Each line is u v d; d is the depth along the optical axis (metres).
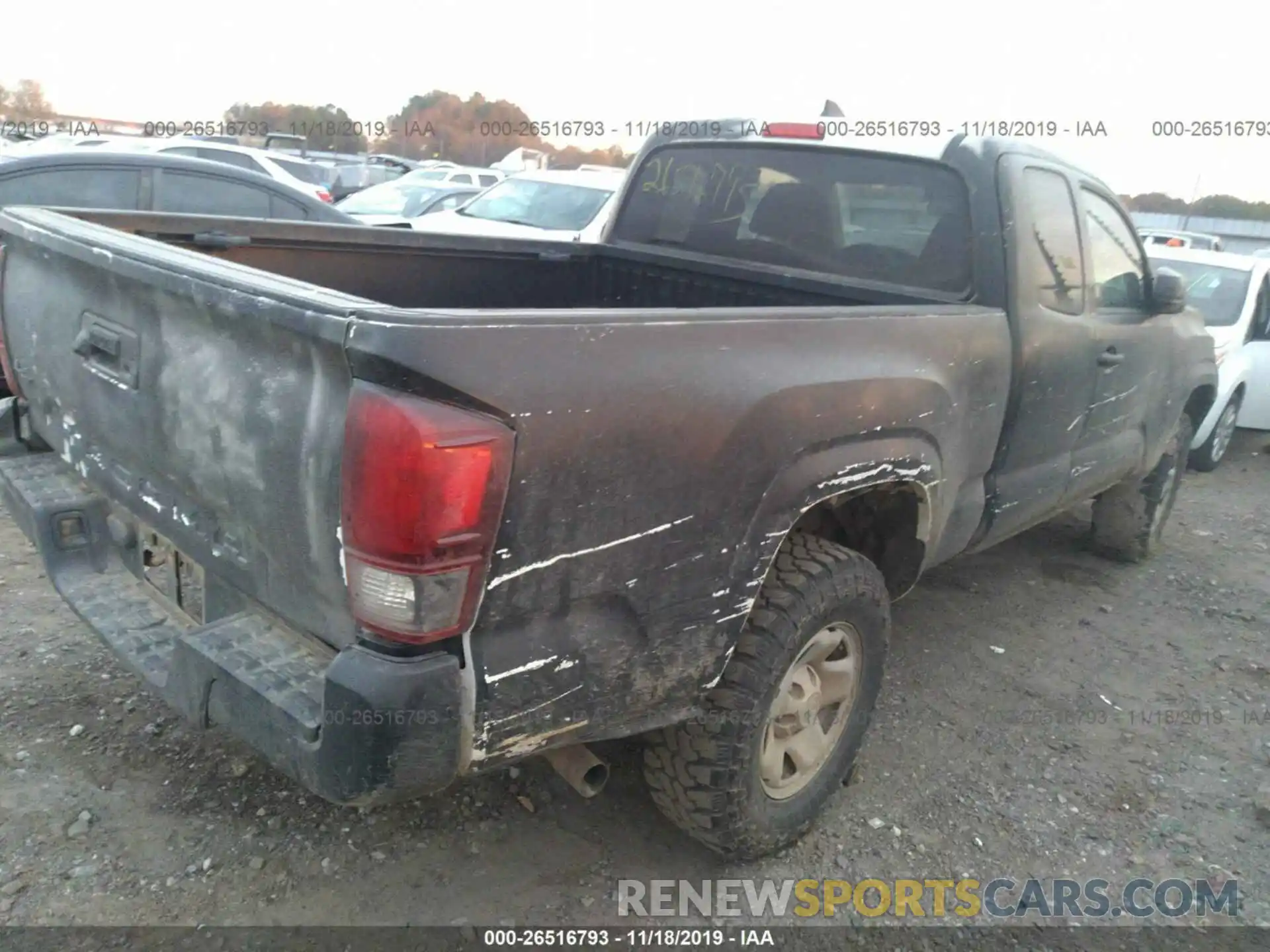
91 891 2.54
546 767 3.26
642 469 2.12
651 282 4.36
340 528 1.91
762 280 3.97
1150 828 3.27
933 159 3.56
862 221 3.75
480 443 1.83
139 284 2.31
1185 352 4.98
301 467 1.97
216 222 3.52
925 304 3.50
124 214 3.30
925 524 3.13
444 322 1.80
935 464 3.05
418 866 2.77
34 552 4.45
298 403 1.96
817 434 2.53
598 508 2.07
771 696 2.63
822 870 2.93
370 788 1.91
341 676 1.90
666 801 2.73
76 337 2.64
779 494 2.46
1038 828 3.22
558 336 1.96
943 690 4.08
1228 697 4.23
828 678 2.95
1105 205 4.27
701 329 2.24
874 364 2.71
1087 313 3.97
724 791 2.62
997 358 3.30
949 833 3.15
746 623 2.58
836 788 3.07
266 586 2.20
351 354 1.80
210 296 2.07
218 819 2.85
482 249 4.16
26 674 3.45
